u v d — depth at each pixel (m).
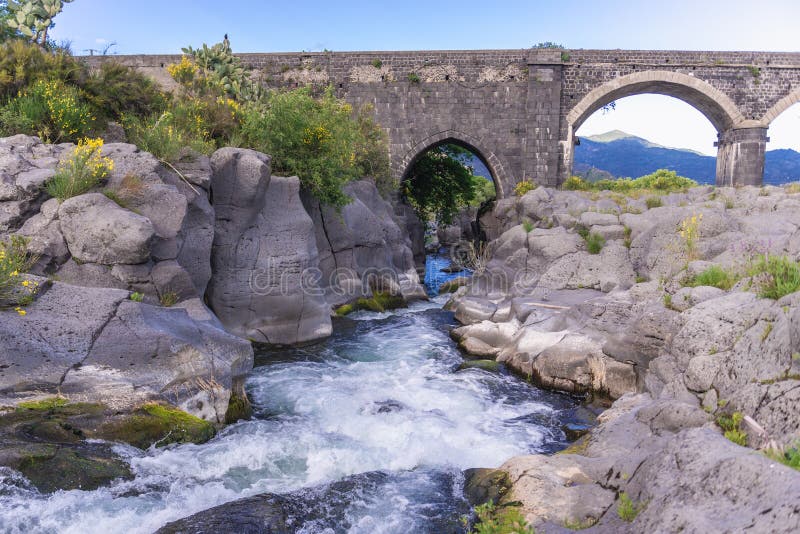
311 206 15.59
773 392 4.99
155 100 13.81
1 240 8.12
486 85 27.38
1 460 5.29
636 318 9.34
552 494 5.03
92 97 12.30
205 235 10.73
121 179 9.41
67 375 6.39
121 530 4.95
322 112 17.14
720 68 27.50
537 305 12.71
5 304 6.77
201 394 7.29
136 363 6.91
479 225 32.41
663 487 3.87
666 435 5.64
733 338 6.47
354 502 5.66
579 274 14.95
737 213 17.47
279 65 27.53
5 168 8.88
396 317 16.36
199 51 17.80
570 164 28.11
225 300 12.01
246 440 7.11
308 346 12.80
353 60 27.36
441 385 10.16
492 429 8.20
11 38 14.15
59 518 4.97
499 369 11.14
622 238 16.02
